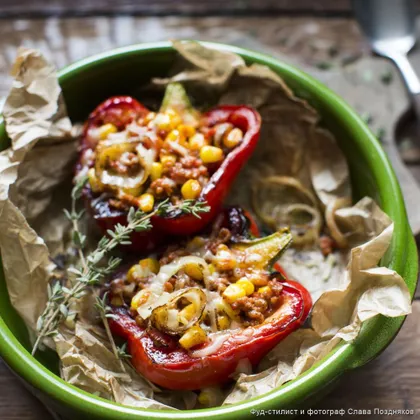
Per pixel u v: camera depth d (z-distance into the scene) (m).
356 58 0.63
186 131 0.52
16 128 0.51
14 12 0.64
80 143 0.53
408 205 0.57
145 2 0.65
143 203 0.50
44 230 0.54
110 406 0.45
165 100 0.53
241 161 0.52
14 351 0.46
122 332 0.49
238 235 0.51
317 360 0.47
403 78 0.61
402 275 0.48
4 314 0.50
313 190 0.55
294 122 0.55
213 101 0.56
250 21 0.64
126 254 0.52
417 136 0.61
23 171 0.53
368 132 0.53
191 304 0.48
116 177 0.50
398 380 0.52
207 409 0.45
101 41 0.63
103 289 0.50
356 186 0.55
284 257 0.54
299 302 0.49
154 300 0.49
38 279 0.50
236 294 0.48
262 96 0.55
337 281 0.53
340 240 0.54
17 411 0.51
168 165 0.51
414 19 0.63
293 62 0.63
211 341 0.48
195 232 0.51
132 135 0.52
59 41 0.63
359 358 0.46
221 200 0.52
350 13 0.65
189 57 0.54
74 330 0.49
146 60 0.55
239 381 0.48
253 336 0.48
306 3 0.65
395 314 0.47
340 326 0.49
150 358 0.48
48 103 0.52
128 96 0.56
